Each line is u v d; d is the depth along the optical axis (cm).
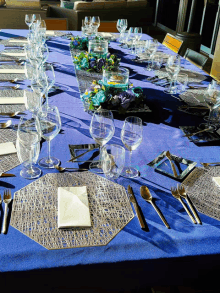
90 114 165
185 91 204
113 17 602
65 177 109
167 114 171
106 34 344
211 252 83
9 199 96
